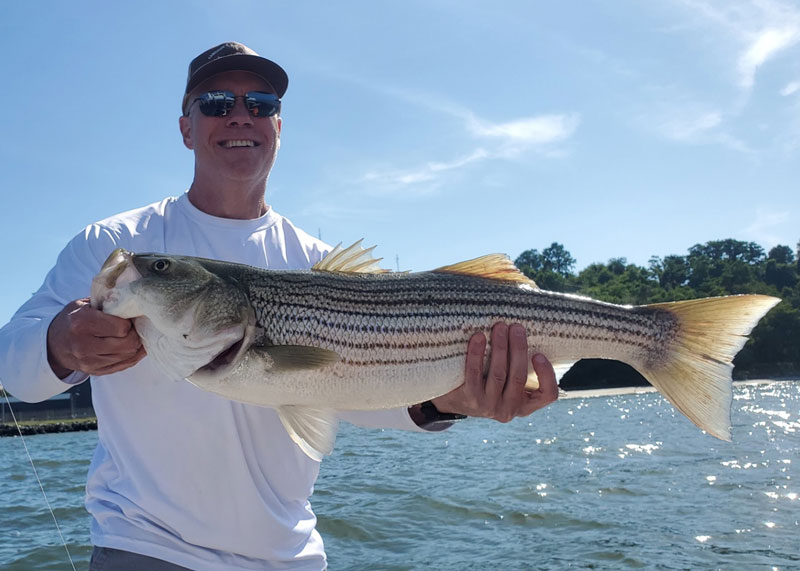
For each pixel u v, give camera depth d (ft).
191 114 3.94
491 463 17.72
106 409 3.33
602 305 3.86
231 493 3.29
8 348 2.93
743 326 3.76
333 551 9.52
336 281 3.53
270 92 3.92
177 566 3.17
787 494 12.64
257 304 3.35
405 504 12.32
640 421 31.45
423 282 3.65
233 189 3.75
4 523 11.69
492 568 8.69
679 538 9.93
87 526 11.45
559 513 11.66
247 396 3.28
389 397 3.51
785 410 36.35
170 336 3.15
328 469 16.83
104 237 3.48
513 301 3.73
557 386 3.61
